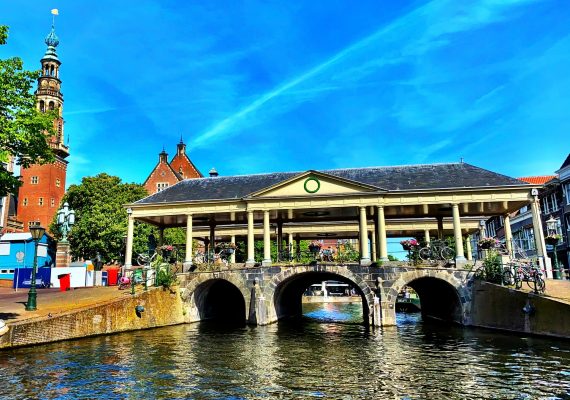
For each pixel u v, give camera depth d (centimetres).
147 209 3067
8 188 1483
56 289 2683
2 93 1427
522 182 2672
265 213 2872
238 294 3681
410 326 2517
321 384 1170
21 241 3612
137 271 2583
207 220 3550
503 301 2098
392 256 5084
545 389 1102
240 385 1157
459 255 2558
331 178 2828
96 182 4191
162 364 1399
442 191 2689
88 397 1034
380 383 1178
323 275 3191
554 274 3019
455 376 1246
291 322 2875
